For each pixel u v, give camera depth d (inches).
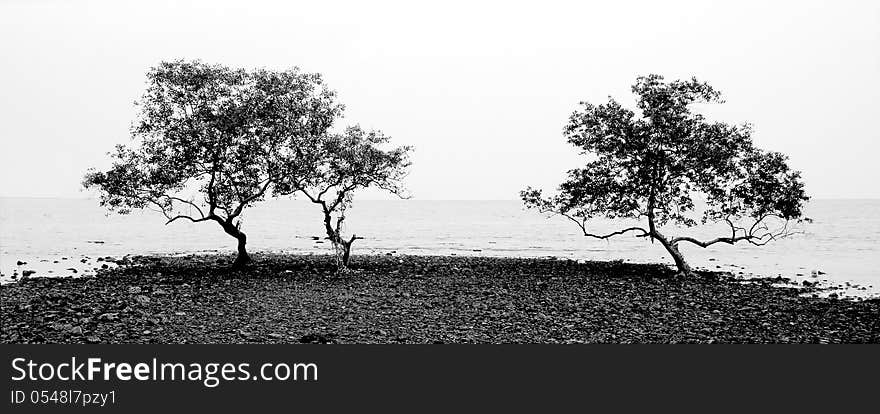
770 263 1892.2
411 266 1686.8
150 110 1455.5
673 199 1537.9
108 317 934.4
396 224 4722.0
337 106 1523.1
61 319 918.4
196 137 1435.8
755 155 1476.4
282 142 1486.2
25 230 3508.9
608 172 1572.3
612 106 1535.4
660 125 1482.5
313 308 1048.2
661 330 908.0
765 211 1489.9
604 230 3909.9
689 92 1493.6
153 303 1069.8
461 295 1198.9
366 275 1493.6
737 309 1077.1
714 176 1501.0
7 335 828.0
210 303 1083.3
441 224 4739.2
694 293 1251.8
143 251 2237.9
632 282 1405.0
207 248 2394.2
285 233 3518.7
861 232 3336.6
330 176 1521.9
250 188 1491.1
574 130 1576.0
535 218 6151.6
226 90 1467.8
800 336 877.2
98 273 1512.1
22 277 1457.9
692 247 2536.9
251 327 897.5
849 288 1360.7
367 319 962.1
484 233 3506.4
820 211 7367.1
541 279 1441.9
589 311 1045.8
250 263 1675.7
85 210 7869.1
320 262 1765.5
